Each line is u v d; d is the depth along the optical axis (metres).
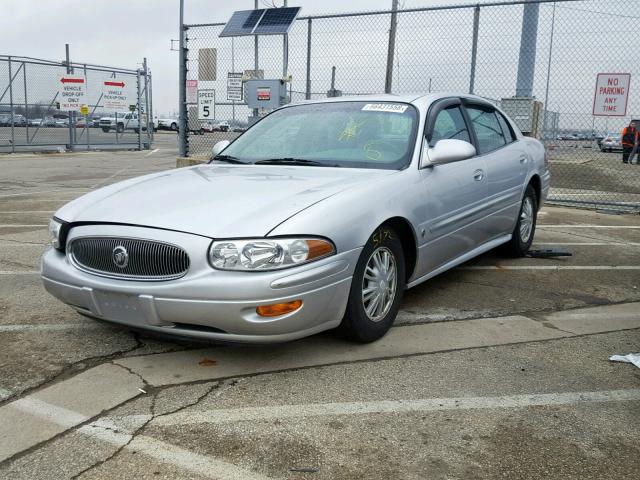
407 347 3.65
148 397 3.01
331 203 3.26
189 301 2.98
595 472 2.41
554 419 2.83
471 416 2.85
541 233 7.50
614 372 3.35
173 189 3.62
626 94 8.73
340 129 4.45
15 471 2.40
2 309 4.31
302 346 3.63
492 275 5.37
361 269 3.41
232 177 3.84
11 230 7.22
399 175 3.85
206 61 11.93
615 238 7.19
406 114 4.38
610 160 19.16
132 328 3.29
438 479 2.36
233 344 3.13
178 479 2.36
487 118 5.41
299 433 2.68
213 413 2.85
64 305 4.39
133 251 3.14
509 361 3.48
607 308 4.48
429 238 4.05
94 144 21.98
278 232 2.99
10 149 20.19
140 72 22.30
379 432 2.70
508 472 2.41
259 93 11.03
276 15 11.01
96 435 2.66
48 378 3.21
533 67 9.44
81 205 3.61
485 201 4.84
